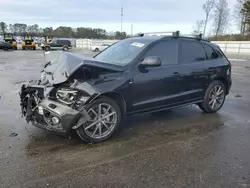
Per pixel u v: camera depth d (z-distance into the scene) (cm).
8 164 323
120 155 355
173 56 485
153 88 447
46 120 374
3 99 652
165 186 282
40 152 358
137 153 362
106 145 387
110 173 307
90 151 365
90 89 371
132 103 427
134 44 476
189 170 317
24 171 308
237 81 1032
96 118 390
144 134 435
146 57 440
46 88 380
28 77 1047
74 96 367
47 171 309
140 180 293
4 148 366
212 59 557
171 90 478
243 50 3450
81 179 294
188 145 393
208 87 549
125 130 452
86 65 374
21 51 3372
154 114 552
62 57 423
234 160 345
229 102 674
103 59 466
